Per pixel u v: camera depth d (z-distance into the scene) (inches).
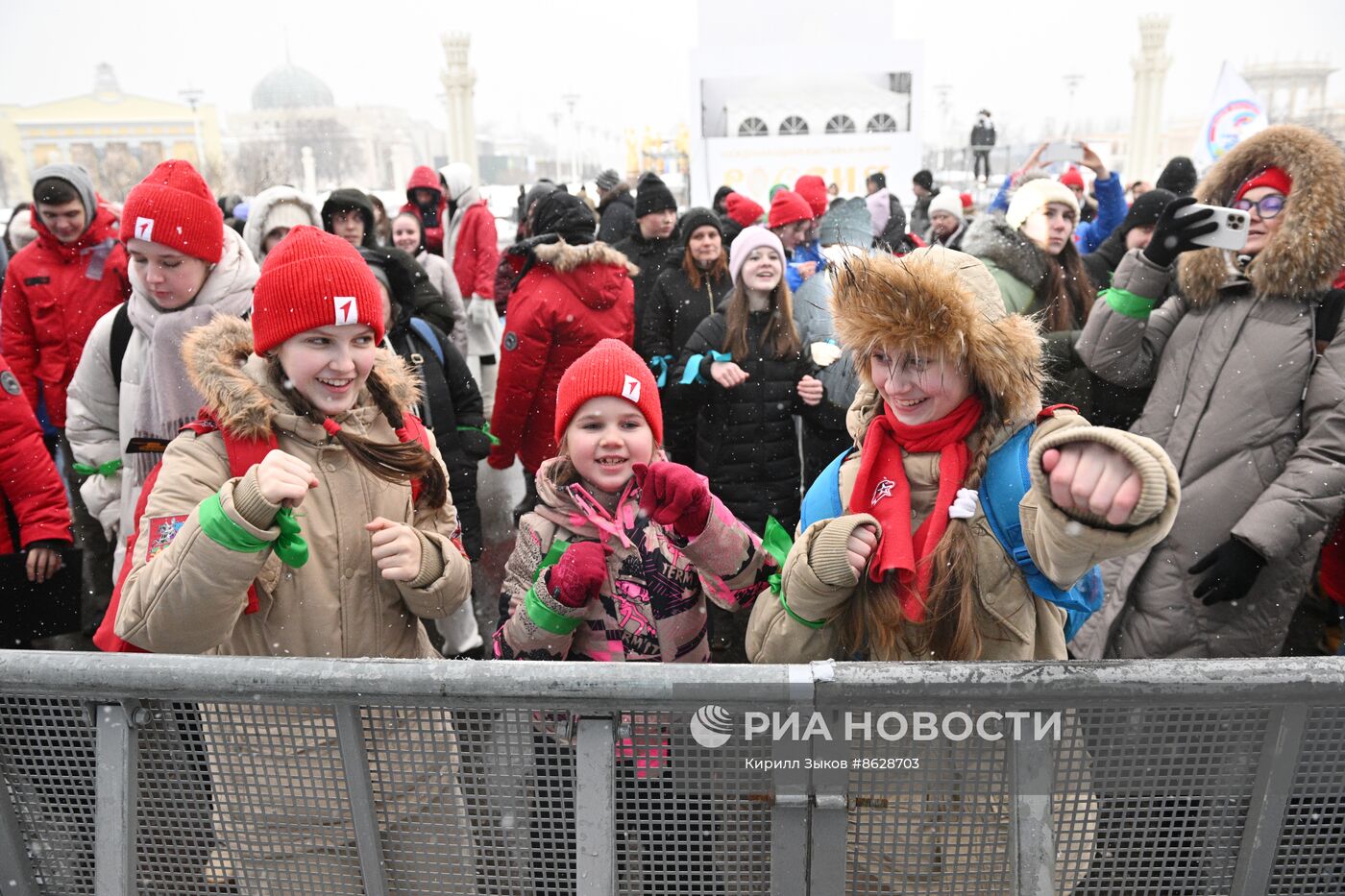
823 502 60.4
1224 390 92.2
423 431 74.2
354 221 185.2
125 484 105.4
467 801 48.4
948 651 53.3
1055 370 113.3
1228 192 95.5
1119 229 176.7
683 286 188.2
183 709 48.6
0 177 3134.8
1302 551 91.0
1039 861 45.7
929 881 47.1
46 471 114.1
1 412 110.3
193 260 97.2
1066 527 42.0
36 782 50.7
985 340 50.7
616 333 175.3
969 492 52.7
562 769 46.9
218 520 54.4
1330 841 46.0
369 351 67.1
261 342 65.4
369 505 68.6
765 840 46.9
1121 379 100.9
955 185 637.3
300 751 48.6
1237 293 93.7
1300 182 87.0
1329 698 42.5
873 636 54.8
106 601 148.9
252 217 156.3
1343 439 86.0
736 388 147.6
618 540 65.7
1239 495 91.1
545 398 178.9
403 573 64.0
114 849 49.9
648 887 48.4
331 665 45.6
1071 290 146.9
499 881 49.1
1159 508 38.6
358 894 51.4
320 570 66.4
